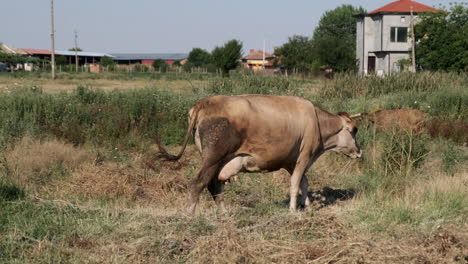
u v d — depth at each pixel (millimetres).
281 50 70125
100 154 12906
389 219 7555
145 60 135000
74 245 6609
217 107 7816
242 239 6398
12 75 55938
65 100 16391
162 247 6402
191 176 11789
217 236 6414
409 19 59844
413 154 12172
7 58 79188
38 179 10578
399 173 11609
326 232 6887
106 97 17766
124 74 65062
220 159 7805
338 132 9328
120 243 6629
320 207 9336
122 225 7238
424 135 14492
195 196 7750
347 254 6129
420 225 7359
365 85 25266
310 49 68312
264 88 21891
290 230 6922
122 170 11461
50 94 17203
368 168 12570
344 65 62000
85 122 15633
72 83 44688
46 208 7930
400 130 13180
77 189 10039
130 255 6270
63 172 11117
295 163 8586
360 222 7445
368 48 63312
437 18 41219
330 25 98062
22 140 12961
